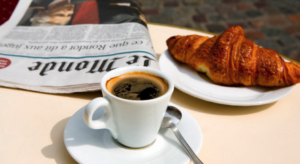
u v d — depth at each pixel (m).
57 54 0.40
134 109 0.22
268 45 1.10
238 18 1.30
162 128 0.28
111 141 0.26
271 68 0.37
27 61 0.38
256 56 0.39
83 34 0.44
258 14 1.34
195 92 0.34
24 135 0.27
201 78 0.42
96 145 0.24
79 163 0.22
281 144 0.28
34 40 0.43
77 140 0.25
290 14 1.34
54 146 0.26
